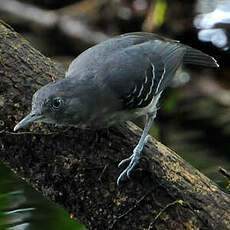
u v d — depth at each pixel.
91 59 10.20
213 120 17.84
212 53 20.06
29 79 9.98
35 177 9.80
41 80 10.05
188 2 20.41
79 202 9.64
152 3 19.61
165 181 9.55
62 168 9.65
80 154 9.66
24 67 10.04
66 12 20.67
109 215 9.54
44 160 9.71
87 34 19.95
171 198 9.48
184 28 20.20
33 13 20.41
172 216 9.40
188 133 17.56
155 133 17.42
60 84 9.62
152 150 9.87
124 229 9.50
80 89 9.67
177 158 9.94
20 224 13.20
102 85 9.88
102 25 20.47
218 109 18.19
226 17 20.39
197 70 19.41
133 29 20.33
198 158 16.41
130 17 20.28
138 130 10.23
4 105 9.83
